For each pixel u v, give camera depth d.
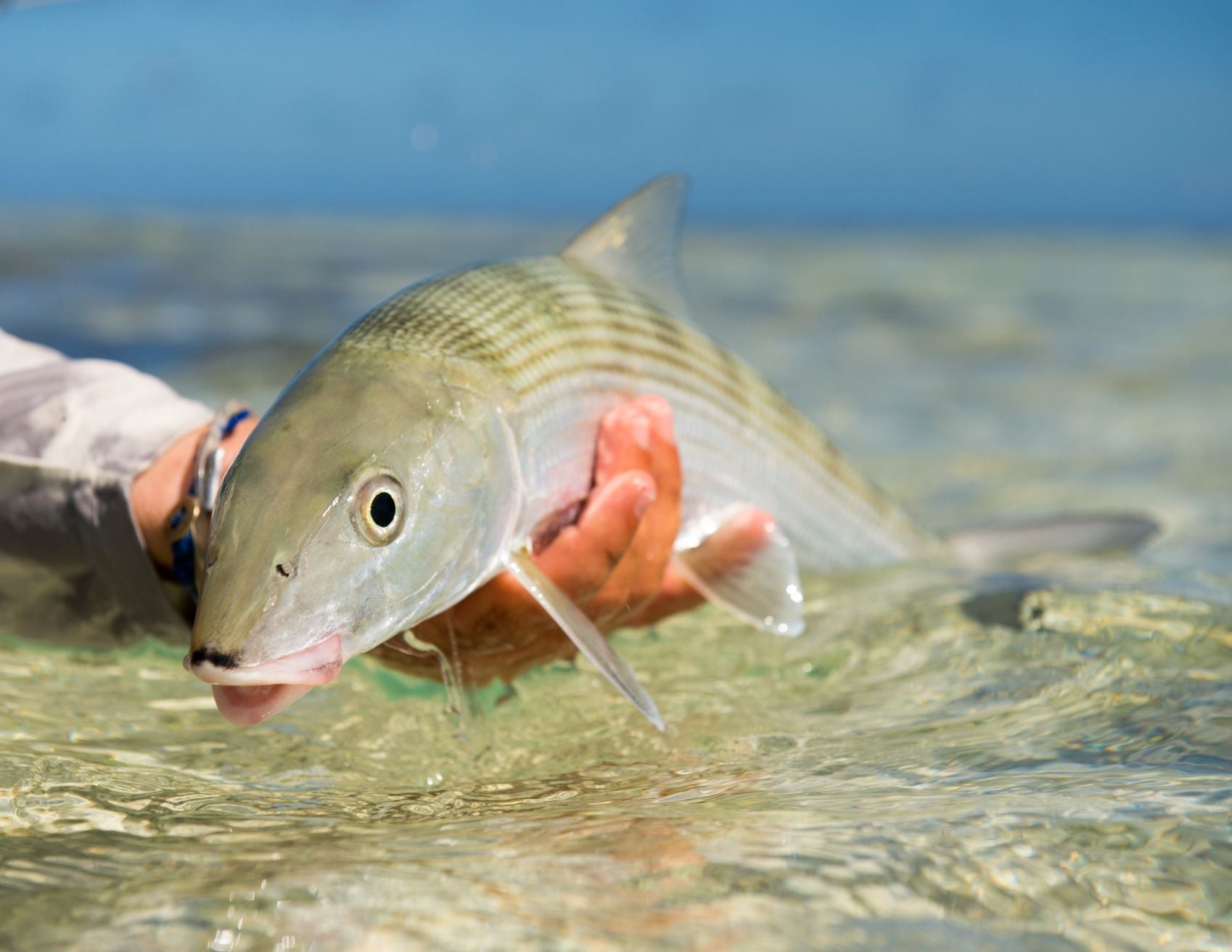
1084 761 0.68
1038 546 1.08
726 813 0.64
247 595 0.64
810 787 0.67
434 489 0.69
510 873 0.59
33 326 2.64
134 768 0.69
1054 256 10.03
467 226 16.23
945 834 0.61
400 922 0.56
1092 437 1.77
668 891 0.58
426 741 0.73
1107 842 0.61
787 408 0.96
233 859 0.61
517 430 0.74
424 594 0.69
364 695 0.78
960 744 0.71
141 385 0.79
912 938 0.56
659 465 0.78
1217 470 1.51
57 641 0.80
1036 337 3.30
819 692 0.79
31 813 0.64
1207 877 0.59
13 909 0.57
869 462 1.58
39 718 0.74
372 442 0.68
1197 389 2.31
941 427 1.86
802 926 0.56
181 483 0.76
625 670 0.71
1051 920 0.57
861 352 2.88
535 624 0.76
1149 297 5.04
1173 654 0.80
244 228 11.95
